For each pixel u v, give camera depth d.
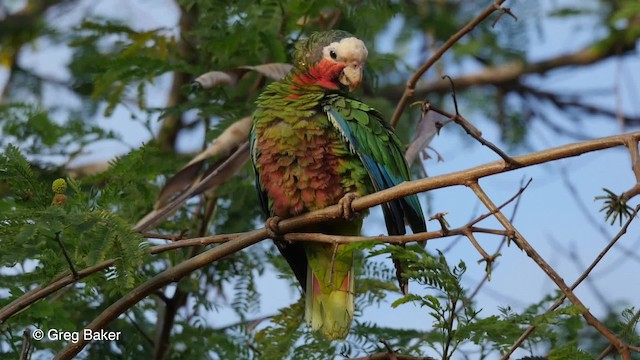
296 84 10.34
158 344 10.88
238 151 10.38
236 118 11.38
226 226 11.96
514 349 7.29
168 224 11.46
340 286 9.24
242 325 10.78
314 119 9.36
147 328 11.58
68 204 7.66
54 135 11.72
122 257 7.07
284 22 12.02
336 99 9.53
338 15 12.30
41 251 8.17
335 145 9.35
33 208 7.47
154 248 7.95
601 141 6.64
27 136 11.72
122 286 6.97
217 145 10.65
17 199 7.74
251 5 11.71
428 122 10.78
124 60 11.89
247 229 11.95
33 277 8.28
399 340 9.83
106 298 10.84
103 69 12.44
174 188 10.44
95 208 7.88
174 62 12.63
